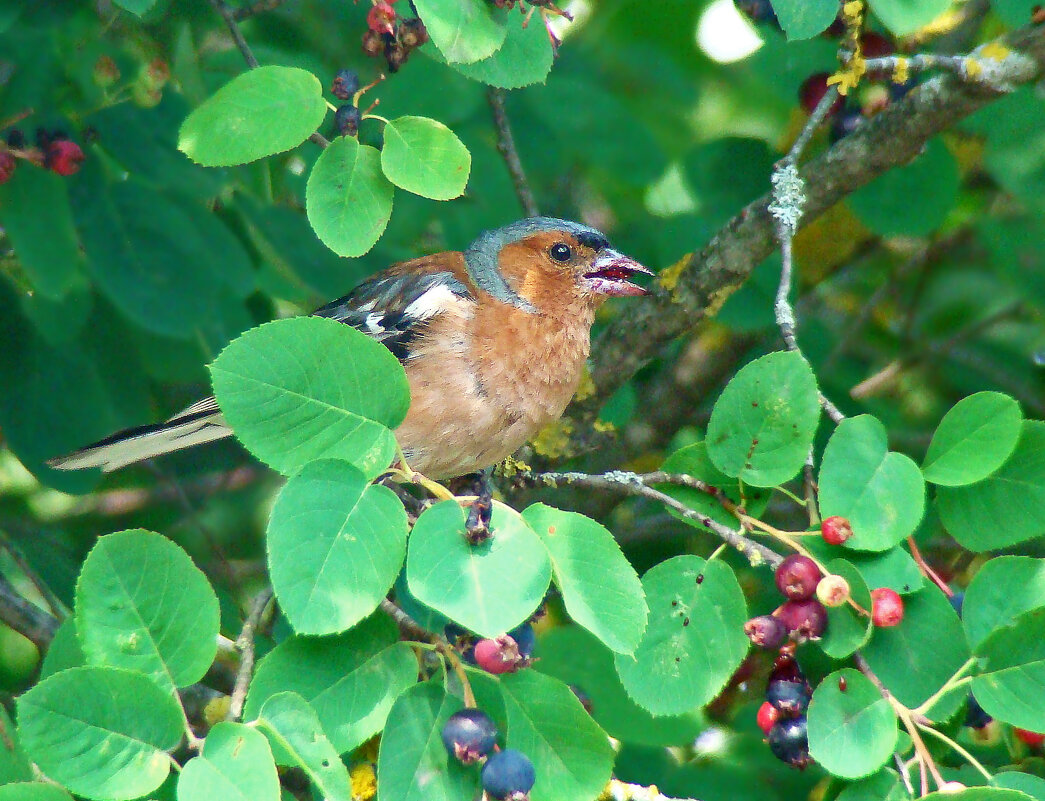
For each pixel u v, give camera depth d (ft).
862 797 18.92
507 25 22.76
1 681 32.22
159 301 27.66
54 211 26.81
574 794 18.54
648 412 34.68
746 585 31.58
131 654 17.84
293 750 16.62
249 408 17.83
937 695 19.13
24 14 26.71
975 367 36.86
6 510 35.37
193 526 34.94
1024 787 18.45
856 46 26.61
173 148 28.50
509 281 28.45
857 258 35.68
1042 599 19.53
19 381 29.48
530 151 33.86
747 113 37.52
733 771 26.89
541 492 33.37
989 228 34.09
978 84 26.91
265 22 32.42
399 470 18.34
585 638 24.52
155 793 17.58
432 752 18.07
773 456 21.43
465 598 17.03
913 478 20.38
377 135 23.84
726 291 31.09
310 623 16.92
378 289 29.37
